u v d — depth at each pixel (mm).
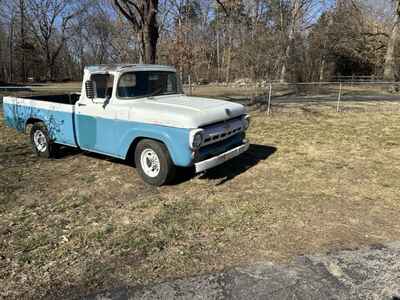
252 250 3414
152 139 5012
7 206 4492
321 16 29453
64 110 5988
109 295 2758
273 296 2719
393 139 8367
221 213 4234
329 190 5016
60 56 58406
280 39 21438
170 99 5695
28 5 50375
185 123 4531
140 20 10547
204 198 4711
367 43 30281
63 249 3447
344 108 14062
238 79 28156
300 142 8031
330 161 6477
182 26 26719
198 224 3951
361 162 6418
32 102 6598
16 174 5738
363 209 4383
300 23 26781
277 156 6816
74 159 6621
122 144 5285
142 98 5562
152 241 3584
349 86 22594
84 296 2754
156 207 4422
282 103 15383
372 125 10312
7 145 7695
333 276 2979
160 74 5938
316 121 11008
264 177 5570
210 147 5016
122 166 6129
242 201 4602
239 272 3047
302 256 3305
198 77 35562
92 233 3752
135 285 2881
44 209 4402
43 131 6484
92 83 5520
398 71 23453
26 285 2902
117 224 3973
